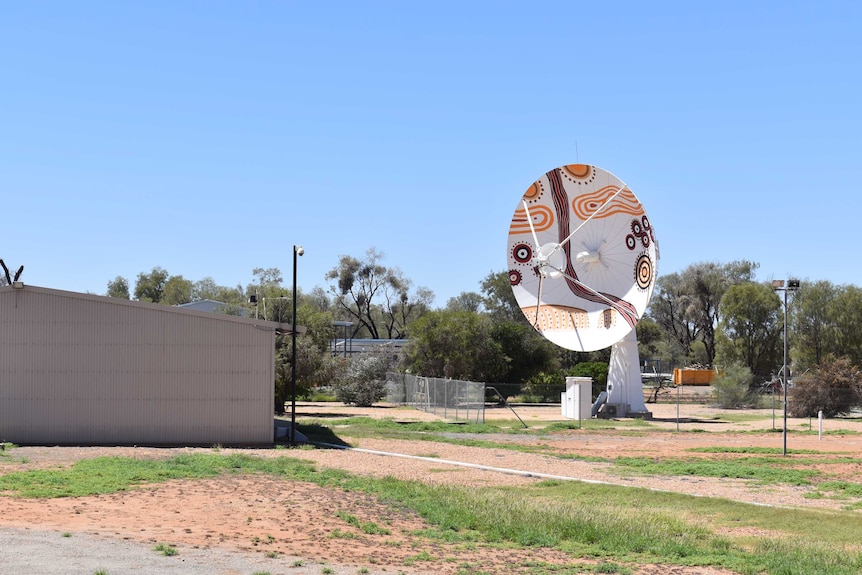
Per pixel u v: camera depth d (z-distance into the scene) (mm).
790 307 90375
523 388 79625
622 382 57062
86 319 33938
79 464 24969
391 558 14445
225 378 34406
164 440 34094
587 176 55094
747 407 72812
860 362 84812
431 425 46875
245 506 18812
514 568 14234
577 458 32812
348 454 31953
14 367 33562
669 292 132125
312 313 71062
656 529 18266
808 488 26312
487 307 122312
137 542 14180
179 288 141000
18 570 11766
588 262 54531
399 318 141125
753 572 14891
